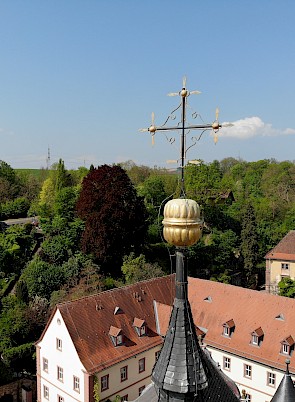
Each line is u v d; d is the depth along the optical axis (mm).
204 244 66250
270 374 35156
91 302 37312
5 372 40781
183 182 6727
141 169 114938
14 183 99312
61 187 79625
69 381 34562
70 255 55562
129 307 39562
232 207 82875
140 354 36875
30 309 46281
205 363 6609
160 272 53250
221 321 40031
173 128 6734
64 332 34656
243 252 68500
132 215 55875
